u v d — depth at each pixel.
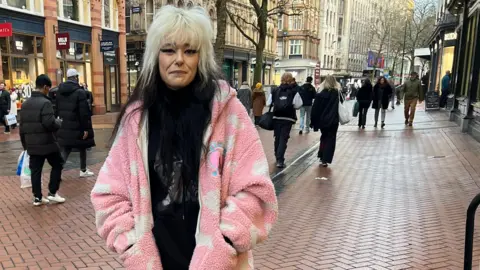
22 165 6.40
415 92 14.55
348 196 6.09
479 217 4.91
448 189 6.32
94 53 21.50
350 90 47.38
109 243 1.42
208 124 1.39
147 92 1.45
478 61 11.74
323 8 65.00
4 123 14.35
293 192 6.35
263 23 14.66
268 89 32.84
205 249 1.33
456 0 14.91
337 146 10.63
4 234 4.55
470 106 12.09
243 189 1.39
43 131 5.46
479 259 3.82
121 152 1.47
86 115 7.01
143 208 1.40
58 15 19.19
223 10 9.25
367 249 4.12
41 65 18.36
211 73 1.47
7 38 16.38
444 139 11.17
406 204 5.64
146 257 1.37
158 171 1.43
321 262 3.82
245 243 1.33
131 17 27.05
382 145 10.65
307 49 60.00
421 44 53.22
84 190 6.47
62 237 4.46
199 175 1.39
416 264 3.75
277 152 8.18
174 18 1.39
